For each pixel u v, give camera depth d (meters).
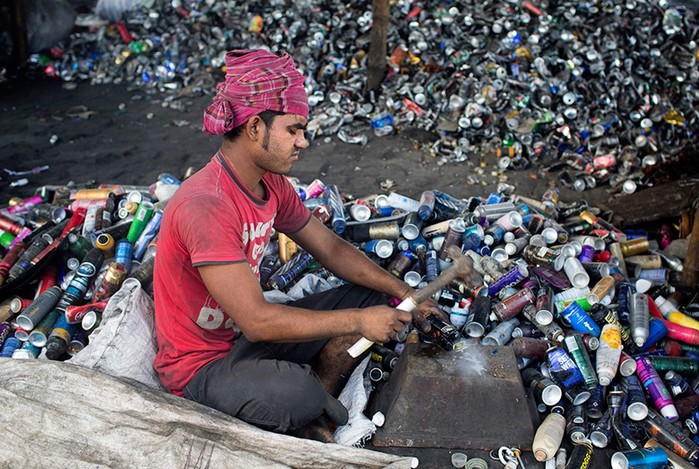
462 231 3.69
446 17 7.25
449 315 3.34
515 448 2.81
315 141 6.25
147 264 3.45
